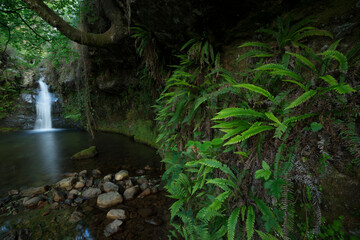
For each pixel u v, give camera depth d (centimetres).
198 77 334
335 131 141
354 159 128
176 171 300
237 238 177
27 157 699
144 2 300
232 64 323
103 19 574
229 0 250
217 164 194
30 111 1455
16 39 604
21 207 346
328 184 152
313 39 212
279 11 239
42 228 287
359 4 175
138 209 327
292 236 161
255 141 189
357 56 149
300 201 162
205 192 246
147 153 702
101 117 1284
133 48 611
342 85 130
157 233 267
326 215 151
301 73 197
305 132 153
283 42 214
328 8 198
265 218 157
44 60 1412
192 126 340
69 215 317
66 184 430
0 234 276
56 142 961
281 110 177
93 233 273
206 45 312
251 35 286
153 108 772
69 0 570
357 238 131
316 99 154
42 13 402
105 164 596
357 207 135
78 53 866
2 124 1368
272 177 165
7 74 1318
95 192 389
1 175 523
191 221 225
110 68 946
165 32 351
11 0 484
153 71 493
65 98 1452
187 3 268
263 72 228
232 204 192
